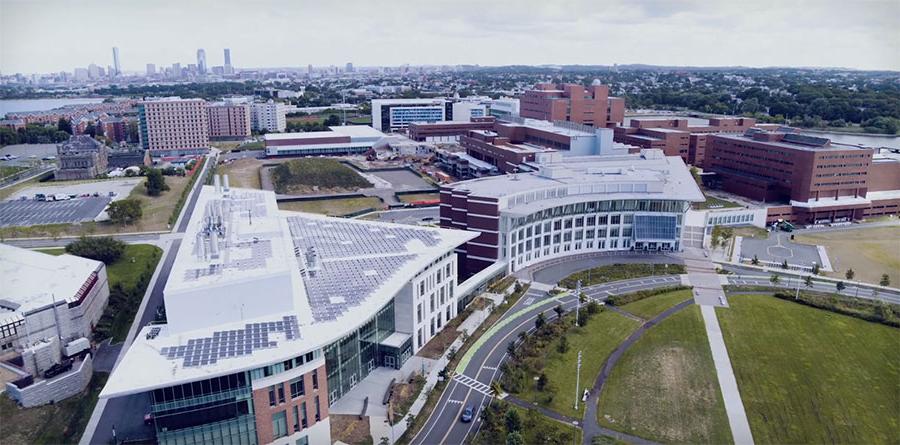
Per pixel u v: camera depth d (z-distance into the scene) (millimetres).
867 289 180875
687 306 165500
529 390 122062
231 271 115312
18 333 125375
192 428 93875
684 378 127188
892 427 110938
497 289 176625
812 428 110375
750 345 142500
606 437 106062
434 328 147625
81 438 106688
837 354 138500
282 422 99688
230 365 92750
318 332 104500
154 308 163125
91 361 132625
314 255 136625
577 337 145625
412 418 110375
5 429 107625
